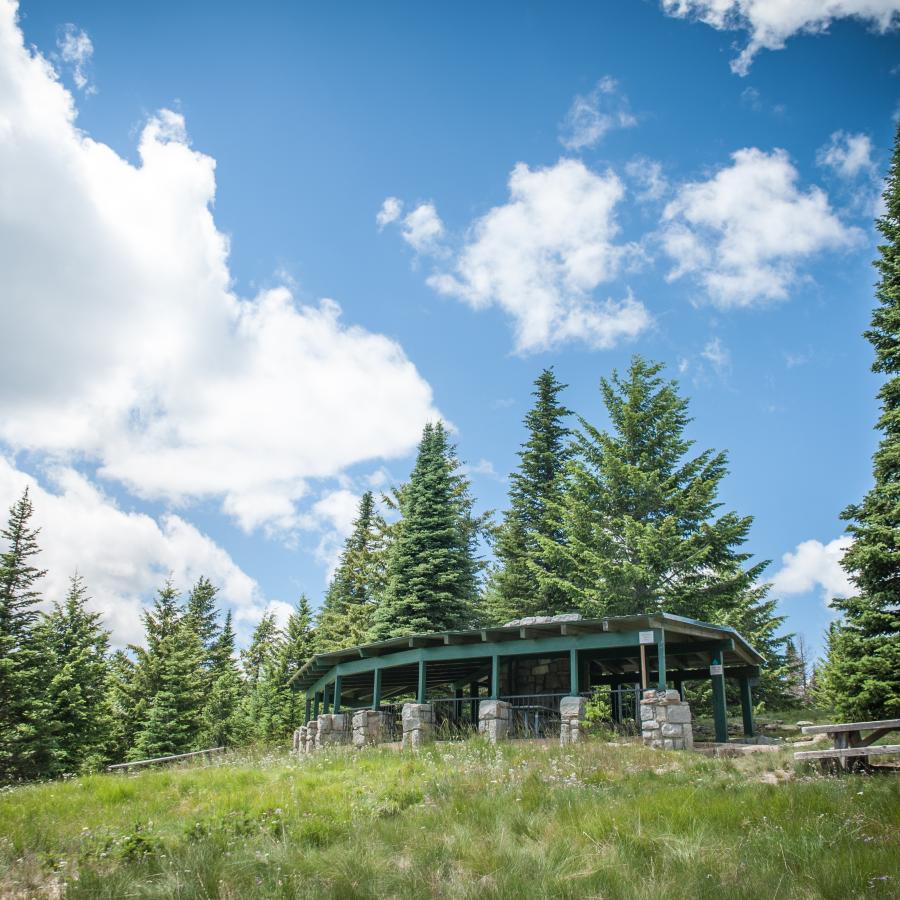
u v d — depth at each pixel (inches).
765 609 1290.6
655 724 576.7
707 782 408.8
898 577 670.5
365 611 1635.1
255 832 339.6
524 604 1337.4
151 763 928.3
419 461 1401.3
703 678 911.7
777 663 1268.5
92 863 300.7
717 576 1127.0
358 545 1867.6
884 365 731.4
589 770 459.5
